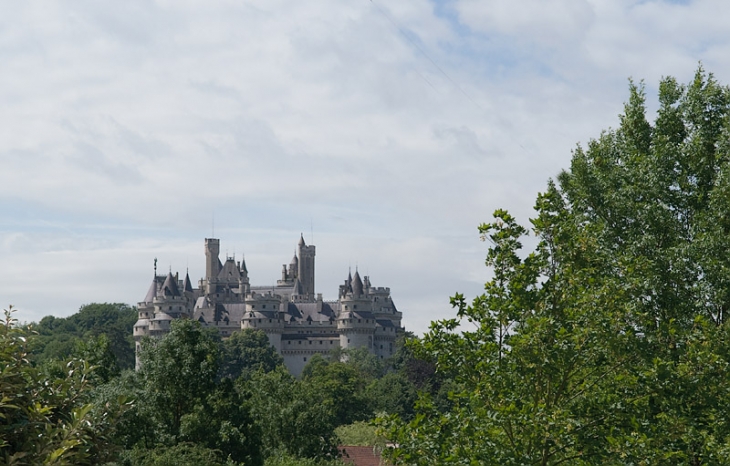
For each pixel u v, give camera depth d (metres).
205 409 59.88
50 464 15.91
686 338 27.06
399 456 24.92
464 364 26.34
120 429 53.81
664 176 33.72
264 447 80.56
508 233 26.56
